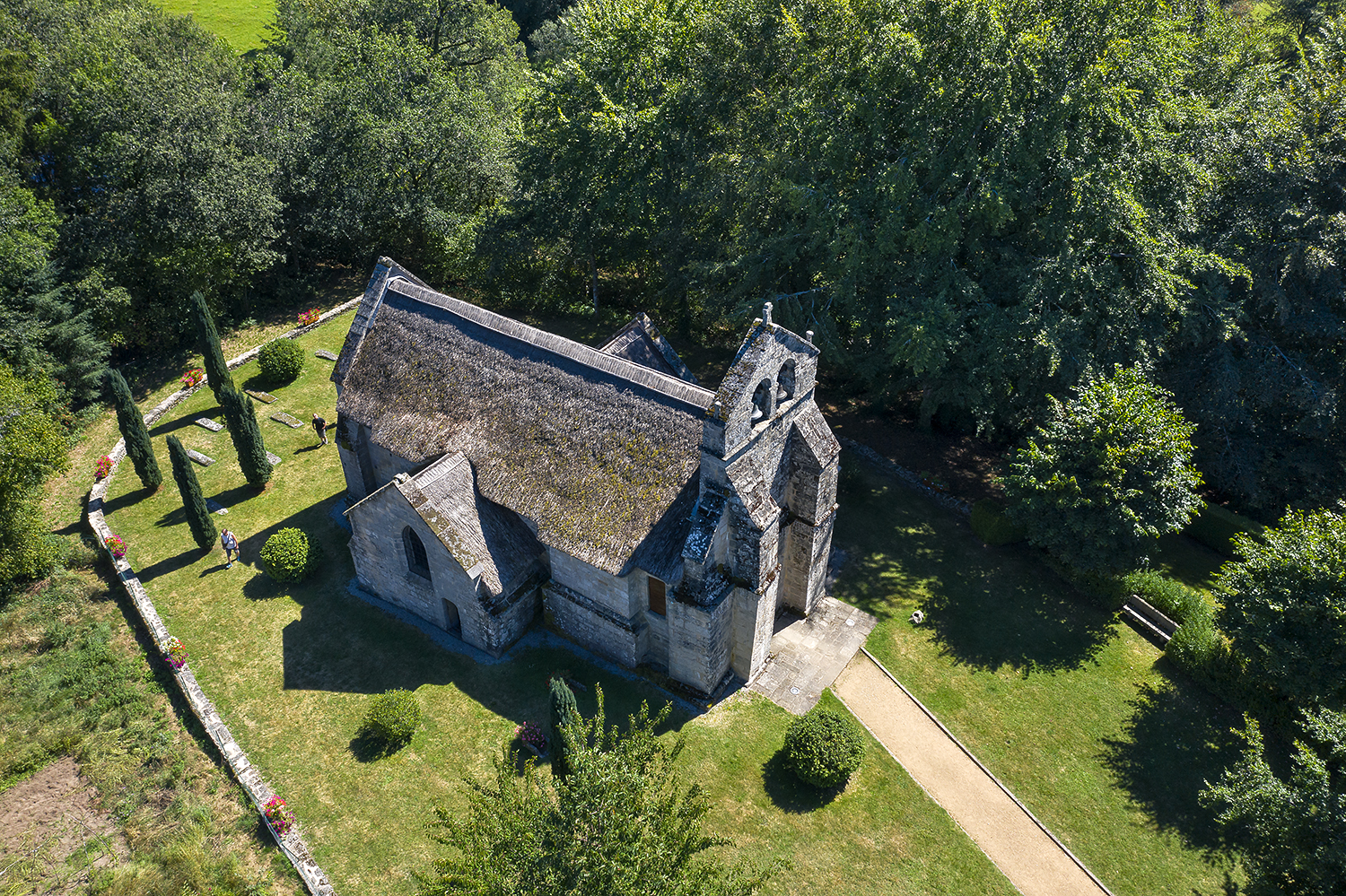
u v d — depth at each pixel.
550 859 18.17
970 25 35.66
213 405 51.88
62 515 43.69
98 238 52.44
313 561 38.75
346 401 39.38
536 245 58.22
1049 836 28.48
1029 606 37.72
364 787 29.92
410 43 67.50
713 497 29.16
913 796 29.70
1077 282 37.47
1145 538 35.47
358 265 69.94
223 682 33.97
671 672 33.53
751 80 46.00
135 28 62.97
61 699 33.62
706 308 49.50
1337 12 59.09
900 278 41.38
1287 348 42.78
